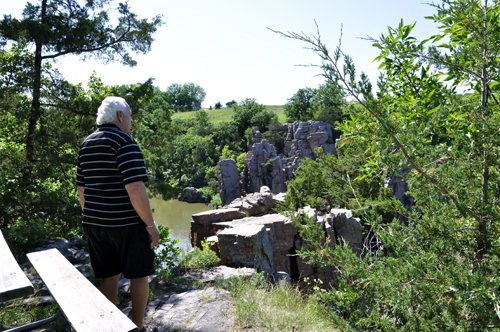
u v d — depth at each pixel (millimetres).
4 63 10703
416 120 3131
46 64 12195
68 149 12266
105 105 2521
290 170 66562
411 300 2848
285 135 83562
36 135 10891
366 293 3227
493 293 2242
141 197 2285
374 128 2883
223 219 21172
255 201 25672
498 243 2854
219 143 103500
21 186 9461
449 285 2635
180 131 14609
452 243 2949
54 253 2418
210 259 6367
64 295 1646
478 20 2820
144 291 2553
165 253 5781
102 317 1404
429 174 2893
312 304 4469
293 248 15711
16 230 6773
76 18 11969
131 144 2385
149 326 3586
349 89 2635
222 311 3953
